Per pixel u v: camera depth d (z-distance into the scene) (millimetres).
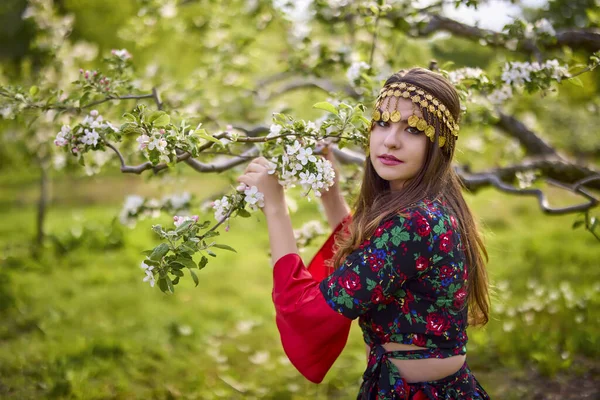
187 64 5129
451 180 1627
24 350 3938
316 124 1953
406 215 1456
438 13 2818
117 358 3914
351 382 3645
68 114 2293
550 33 2422
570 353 3775
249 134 2672
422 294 1491
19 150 5473
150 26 4133
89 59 4648
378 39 3389
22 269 5902
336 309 1449
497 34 2637
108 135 1723
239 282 5906
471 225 1626
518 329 4125
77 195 10797
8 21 7262
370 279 1435
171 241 1480
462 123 2773
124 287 5547
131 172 1780
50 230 7535
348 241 1592
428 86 1545
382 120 1572
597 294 4711
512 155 3906
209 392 3486
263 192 1636
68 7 6922
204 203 2893
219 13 3990
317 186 1598
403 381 1514
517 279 5691
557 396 3344
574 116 6625
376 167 1593
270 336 4484
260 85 3893
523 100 3748
